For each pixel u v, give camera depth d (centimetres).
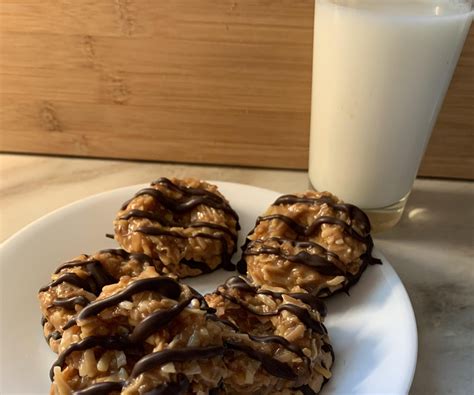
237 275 20
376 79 19
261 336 16
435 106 20
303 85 24
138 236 19
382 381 16
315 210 20
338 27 19
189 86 24
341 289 19
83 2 22
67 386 14
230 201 23
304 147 25
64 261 20
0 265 19
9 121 26
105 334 14
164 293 14
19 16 23
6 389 16
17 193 24
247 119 25
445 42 19
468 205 24
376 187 22
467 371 17
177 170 26
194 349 14
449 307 19
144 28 23
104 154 26
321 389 16
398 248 22
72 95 25
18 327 17
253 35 23
